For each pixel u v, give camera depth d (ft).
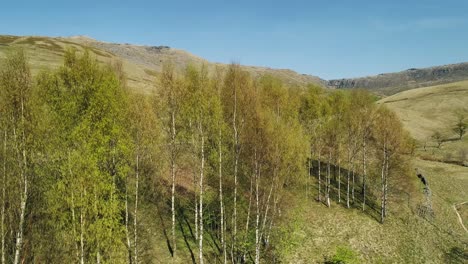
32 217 84.89
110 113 93.15
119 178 114.52
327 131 199.72
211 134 122.62
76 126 86.07
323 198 196.03
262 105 136.77
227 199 140.77
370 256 148.05
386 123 201.77
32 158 77.30
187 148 125.18
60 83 92.48
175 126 116.78
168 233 125.49
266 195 129.08
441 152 388.78
